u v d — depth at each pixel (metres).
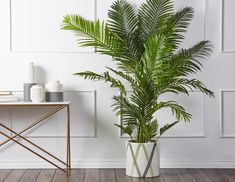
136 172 3.95
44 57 4.37
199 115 4.42
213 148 4.43
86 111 4.40
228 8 4.40
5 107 4.38
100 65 4.39
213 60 4.41
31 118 4.39
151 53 3.68
